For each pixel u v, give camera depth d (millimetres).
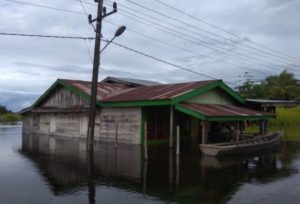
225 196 11836
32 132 37500
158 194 11945
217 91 26562
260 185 13391
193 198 11539
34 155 20516
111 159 18750
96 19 22375
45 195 11820
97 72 22516
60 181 13789
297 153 21984
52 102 32969
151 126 25328
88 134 22359
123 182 13602
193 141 26891
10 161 18391
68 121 31297
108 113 26734
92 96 22453
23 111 37500
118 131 25906
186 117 28484
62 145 25406
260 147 23234
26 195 11828
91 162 17859
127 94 26875
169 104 22109
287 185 13414
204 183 13570
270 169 16500
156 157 19438
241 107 28578
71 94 30297
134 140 24828
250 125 41750
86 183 13438
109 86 31672
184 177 14570
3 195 11828
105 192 12172
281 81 64938
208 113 21078
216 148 19500
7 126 57906
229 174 15250
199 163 17750
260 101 29172
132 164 17328
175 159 18844
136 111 24750
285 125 46125
